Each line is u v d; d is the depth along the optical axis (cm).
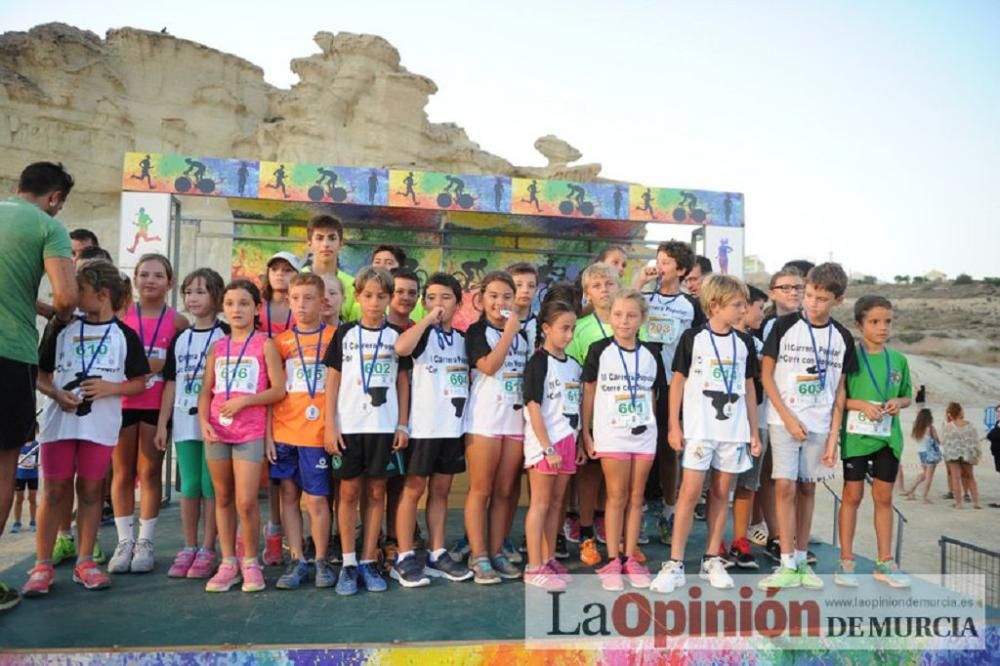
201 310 410
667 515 479
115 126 3638
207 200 3247
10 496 333
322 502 374
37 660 271
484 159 4178
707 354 392
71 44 3625
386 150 3994
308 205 876
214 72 4028
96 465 366
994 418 1229
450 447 388
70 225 3412
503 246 1011
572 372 402
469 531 386
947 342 3950
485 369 381
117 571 394
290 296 386
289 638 292
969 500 1241
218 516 370
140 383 380
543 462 377
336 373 373
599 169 4009
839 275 395
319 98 4022
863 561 448
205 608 332
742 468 388
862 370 402
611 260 545
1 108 3384
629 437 387
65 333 373
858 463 397
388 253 512
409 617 321
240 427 364
